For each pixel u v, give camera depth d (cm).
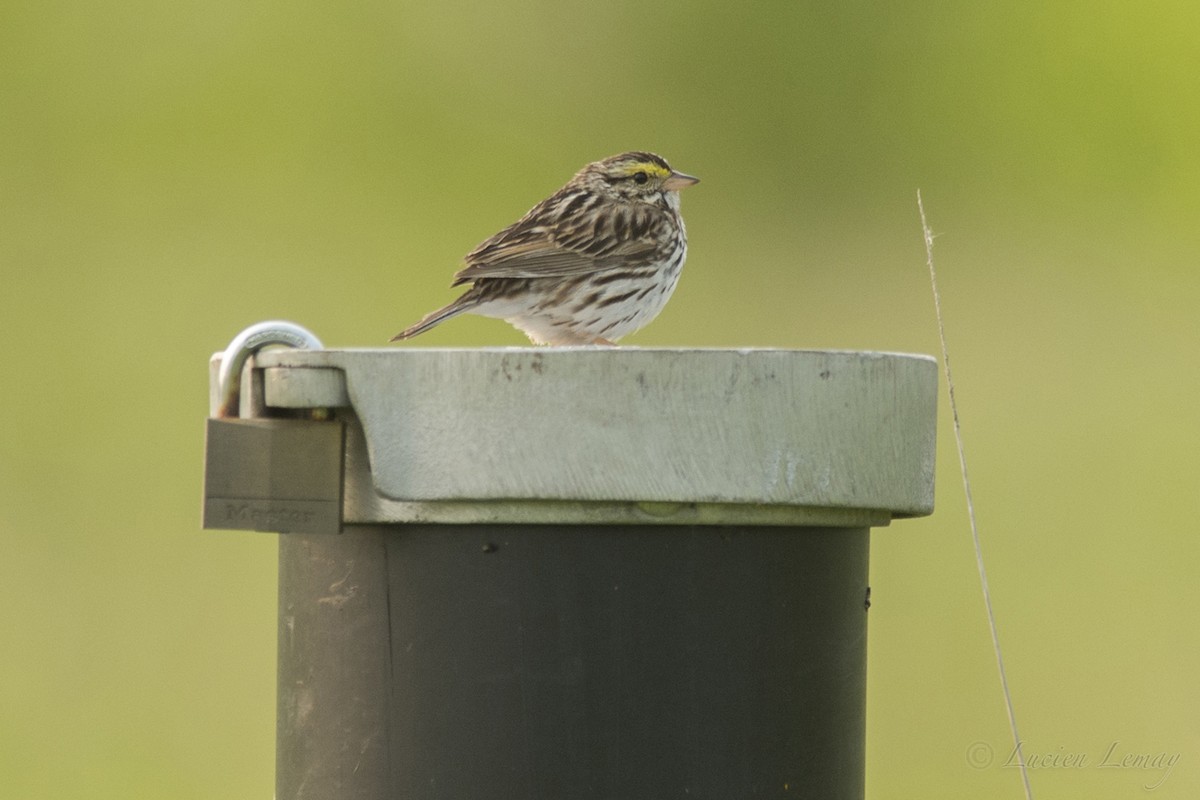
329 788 409
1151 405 1507
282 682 428
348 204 1886
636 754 392
